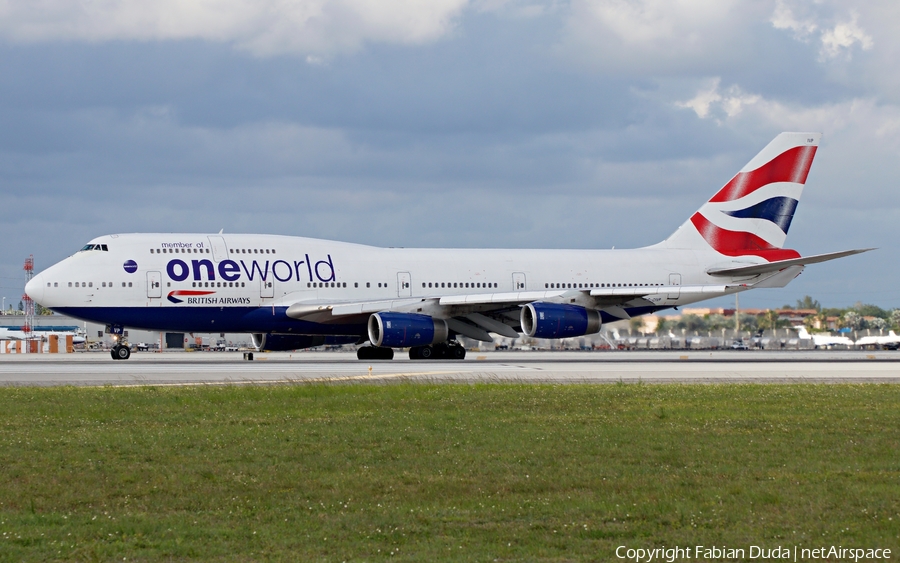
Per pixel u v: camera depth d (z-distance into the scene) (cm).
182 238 10856
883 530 2880
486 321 11525
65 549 2658
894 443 4416
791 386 7250
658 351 19150
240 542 2745
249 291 10769
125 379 7725
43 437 4512
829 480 3553
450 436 4575
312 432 4681
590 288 11194
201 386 6944
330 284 11138
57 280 10250
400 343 10519
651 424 5016
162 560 2581
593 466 3838
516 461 3944
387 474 3672
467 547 2706
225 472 3700
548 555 2641
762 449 4241
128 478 3559
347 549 2681
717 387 7106
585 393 6562
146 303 10450
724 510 3102
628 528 2909
